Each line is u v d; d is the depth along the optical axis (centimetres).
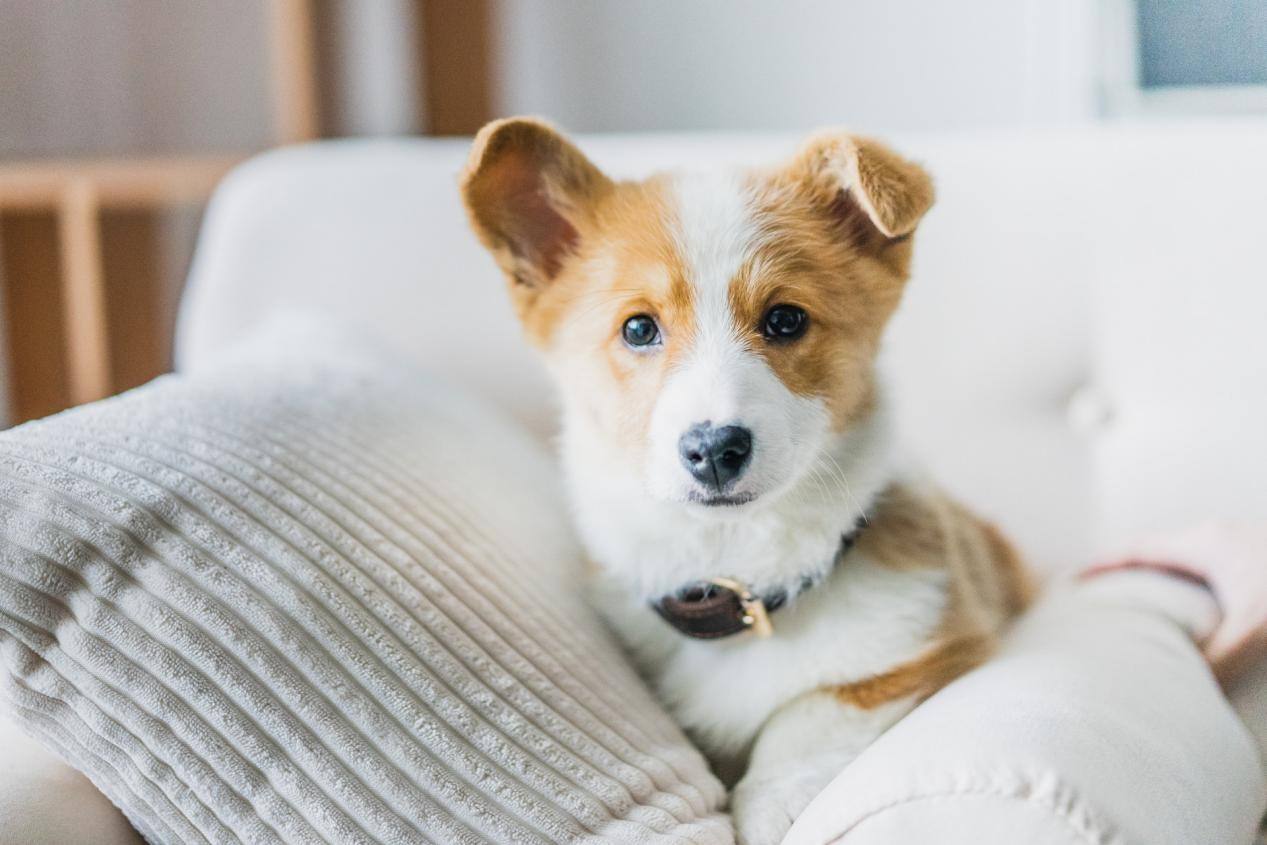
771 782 117
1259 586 131
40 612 97
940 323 178
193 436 115
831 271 128
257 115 259
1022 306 175
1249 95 226
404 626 106
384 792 98
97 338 216
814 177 132
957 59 263
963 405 178
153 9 234
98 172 213
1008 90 261
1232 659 128
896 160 121
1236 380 166
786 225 127
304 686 99
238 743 97
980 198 176
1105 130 179
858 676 125
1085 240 173
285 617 101
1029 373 176
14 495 100
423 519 122
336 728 98
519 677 111
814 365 125
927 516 137
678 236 125
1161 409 171
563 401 144
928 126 268
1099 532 175
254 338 170
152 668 97
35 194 207
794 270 124
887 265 135
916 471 145
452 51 276
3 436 108
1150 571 145
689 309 122
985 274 176
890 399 138
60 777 101
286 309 191
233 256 194
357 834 96
